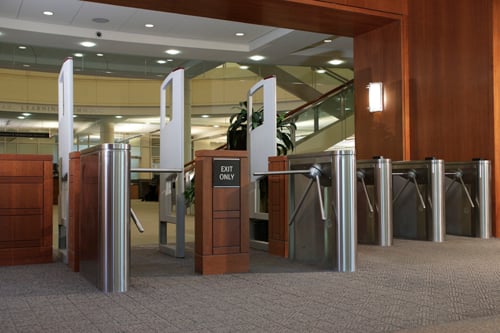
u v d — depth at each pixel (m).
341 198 4.20
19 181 4.66
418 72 7.21
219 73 12.56
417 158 7.23
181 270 4.24
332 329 2.46
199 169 4.09
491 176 6.36
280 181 5.17
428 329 2.42
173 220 5.16
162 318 2.68
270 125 5.73
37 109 13.45
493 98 6.36
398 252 5.21
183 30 9.29
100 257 3.45
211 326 2.52
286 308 2.89
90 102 12.80
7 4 7.88
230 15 7.04
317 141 10.52
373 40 7.71
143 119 13.05
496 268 4.23
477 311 2.81
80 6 8.00
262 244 5.64
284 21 7.30
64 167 5.09
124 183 3.49
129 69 11.16
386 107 7.45
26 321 2.63
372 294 3.26
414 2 7.25
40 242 4.71
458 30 6.76
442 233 6.11
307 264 4.56
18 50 10.27
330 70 12.52
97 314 2.78
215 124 12.65
